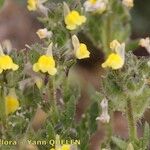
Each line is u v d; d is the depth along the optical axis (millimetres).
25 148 494
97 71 711
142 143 474
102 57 714
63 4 499
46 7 501
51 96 483
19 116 471
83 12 511
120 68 461
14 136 473
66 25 497
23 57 469
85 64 716
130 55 468
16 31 764
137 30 750
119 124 665
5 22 768
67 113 484
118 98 466
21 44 753
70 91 504
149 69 465
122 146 478
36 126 591
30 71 498
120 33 561
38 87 481
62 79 484
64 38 497
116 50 464
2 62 461
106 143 505
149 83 470
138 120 481
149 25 750
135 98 471
